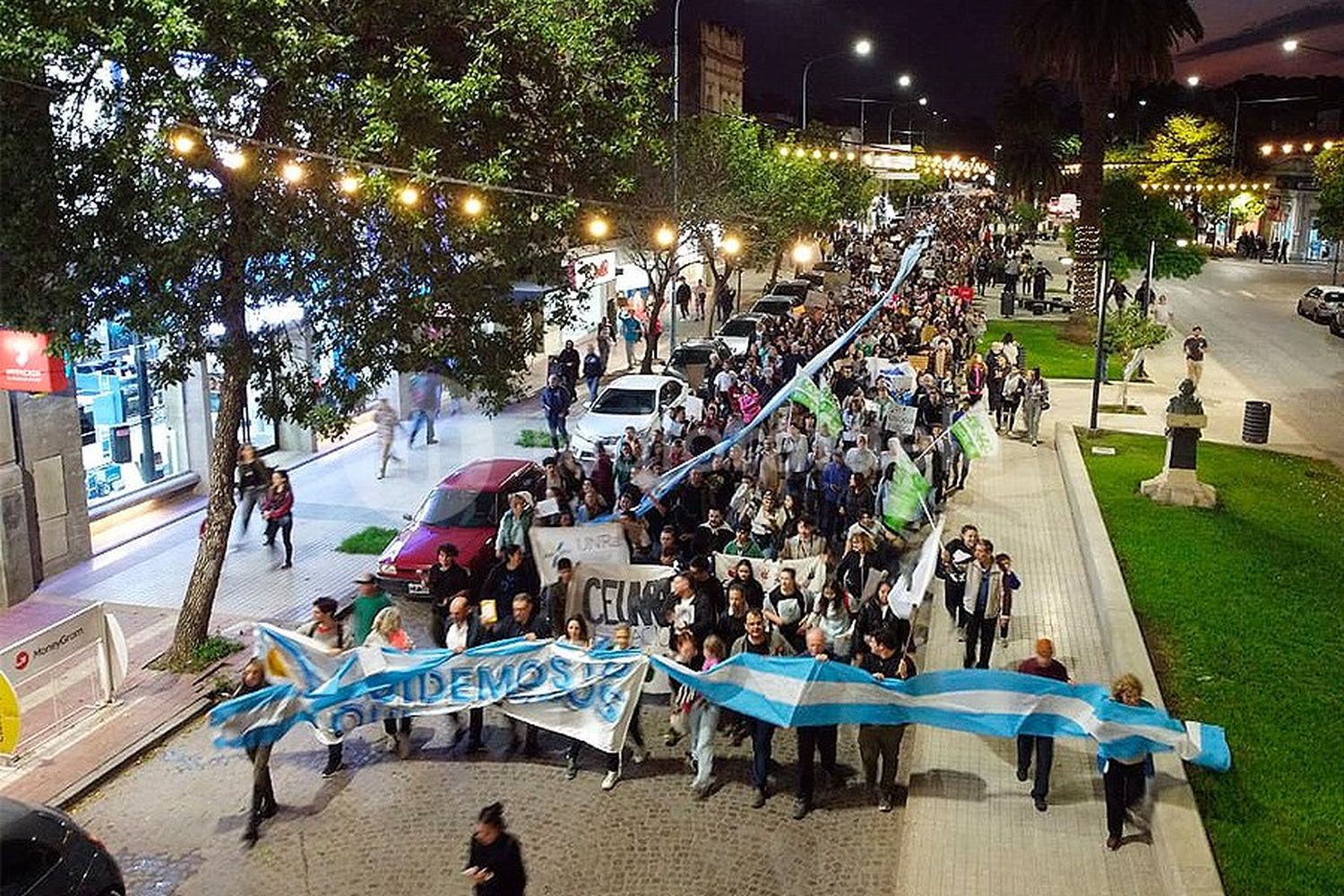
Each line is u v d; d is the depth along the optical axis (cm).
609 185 1742
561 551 1469
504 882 845
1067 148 8675
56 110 1290
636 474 1892
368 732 1323
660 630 1360
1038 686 1109
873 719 1116
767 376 2569
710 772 1191
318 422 1416
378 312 1445
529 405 3031
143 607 1661
